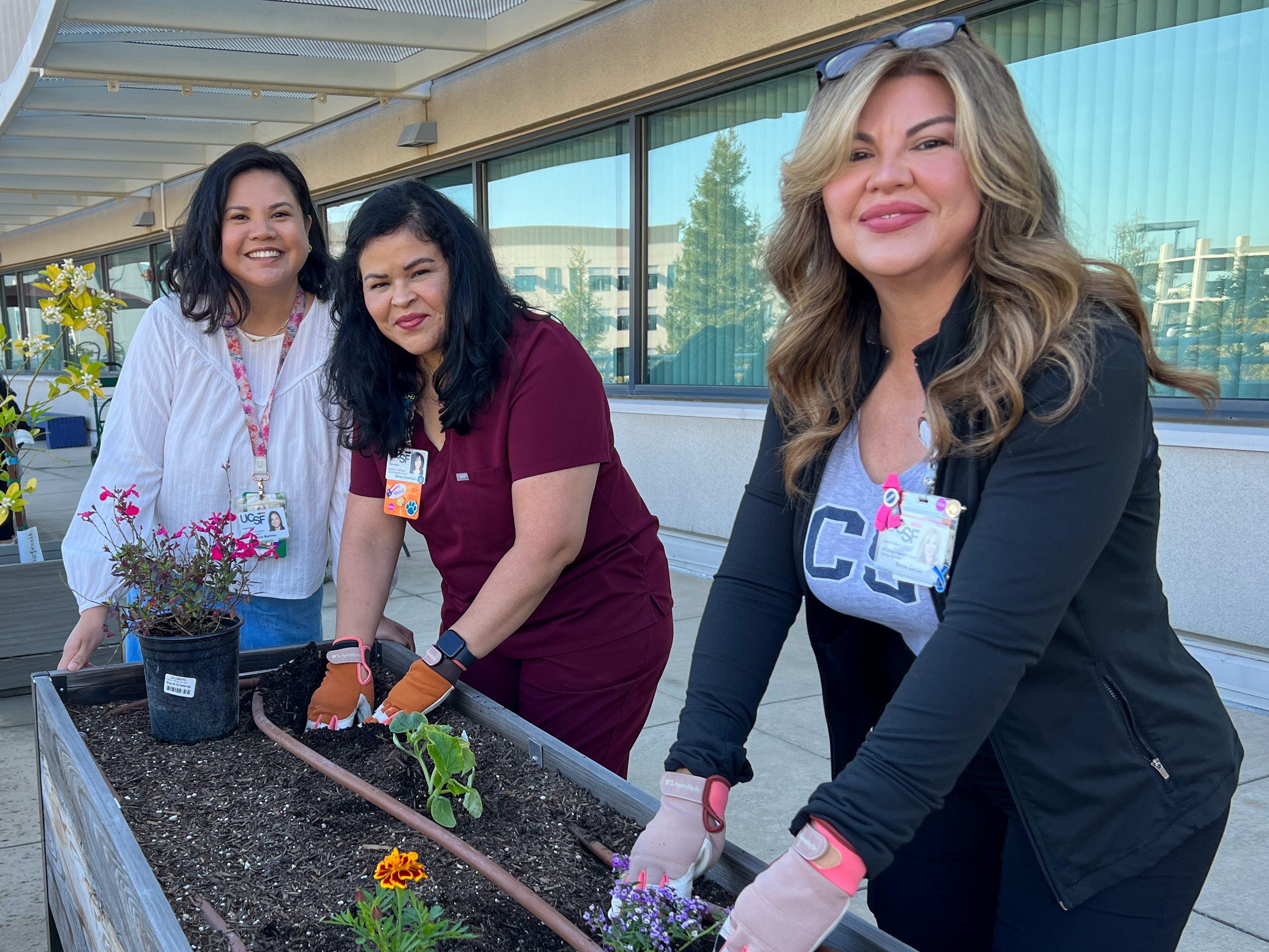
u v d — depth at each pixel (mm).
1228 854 2426
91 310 3342
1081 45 3824
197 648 1692
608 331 6379
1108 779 1071
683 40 5129
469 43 5871
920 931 1381
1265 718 3242
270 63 6262
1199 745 1098
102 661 3939
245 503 2094
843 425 1197
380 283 1610
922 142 997
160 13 4941
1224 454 3377
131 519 1918
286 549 2121
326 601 5281
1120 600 1062
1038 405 948
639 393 6066
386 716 1728
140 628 1708
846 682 1338
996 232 1004
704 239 5602
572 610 1828
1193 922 2166
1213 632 3457
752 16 4723
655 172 5836
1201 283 3602
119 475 2016
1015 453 963
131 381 2031
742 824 2697
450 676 1700
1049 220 1035
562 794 1502
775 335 1260
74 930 1647
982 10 4004
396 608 5039
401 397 1782
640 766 3096
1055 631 1020
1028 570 917
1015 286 993
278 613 2184
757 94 5152
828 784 931
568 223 6566
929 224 1013
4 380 3883
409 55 6496
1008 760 1086
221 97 7230
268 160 1971
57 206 12820
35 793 3037
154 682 1716
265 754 1681
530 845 1356
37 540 4480
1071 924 1116
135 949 1159
